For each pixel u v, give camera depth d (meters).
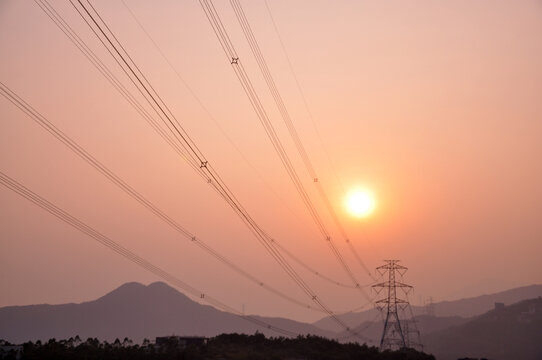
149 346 78.81
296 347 92.19
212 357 78.00
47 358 62.19
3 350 61.91
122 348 73.62
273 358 82.75
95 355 66.75
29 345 66.19
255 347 89.94
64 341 72.50
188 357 74.56
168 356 73.12
